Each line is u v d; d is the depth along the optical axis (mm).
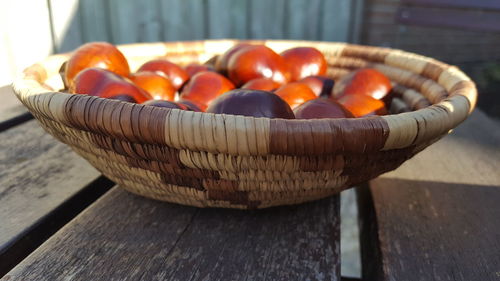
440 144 207
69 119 109
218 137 98
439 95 159
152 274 110
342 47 244
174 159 109
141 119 101
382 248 125
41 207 138
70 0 475
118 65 185
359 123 102
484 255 123
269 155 103
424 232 133
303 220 136
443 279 114
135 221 132
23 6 445
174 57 247
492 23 662
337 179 117
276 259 118
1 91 266
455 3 639
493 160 188
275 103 130
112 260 115
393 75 205
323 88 205
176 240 124
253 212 140
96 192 159
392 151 115
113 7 499
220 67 218
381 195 155
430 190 159
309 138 99
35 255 115
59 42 483
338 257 119
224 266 114
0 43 438
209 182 116
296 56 219
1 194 145
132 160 116
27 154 179
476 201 152
